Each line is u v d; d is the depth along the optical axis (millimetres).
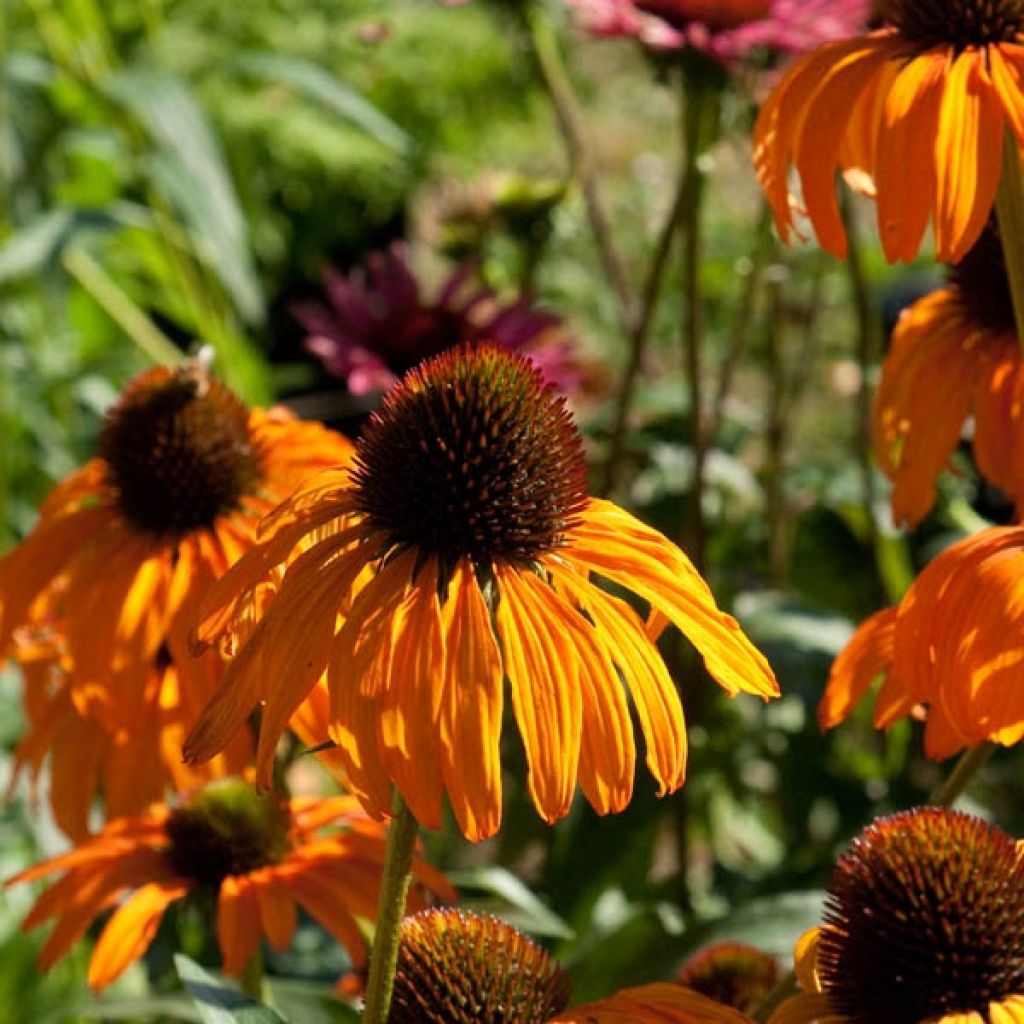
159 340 1112
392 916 506
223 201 961
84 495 673
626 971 671
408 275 897
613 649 514
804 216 580
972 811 801
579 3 784
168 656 666
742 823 1023
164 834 658
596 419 899
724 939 664
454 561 519
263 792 495
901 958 517
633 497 951
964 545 560
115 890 638
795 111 572
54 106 1071
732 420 924
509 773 799
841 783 862
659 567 526
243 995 523
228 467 661
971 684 541
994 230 656
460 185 1173
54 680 687
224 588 524
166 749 667
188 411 661
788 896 672
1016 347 660
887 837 528
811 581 989
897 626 558
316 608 508
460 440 521
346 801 667
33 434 1127
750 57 792
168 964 664
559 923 687
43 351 1104
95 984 617
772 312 917
